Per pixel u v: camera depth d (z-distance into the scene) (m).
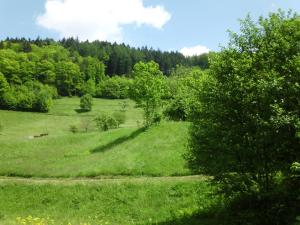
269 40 23.17
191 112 24.95
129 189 36.38
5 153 55.19
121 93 190.25
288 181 22.84
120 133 55.94
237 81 22.53
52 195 37.78
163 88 56.56
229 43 23.88
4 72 175.62
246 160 22.75
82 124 132.25
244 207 24.52
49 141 59.31
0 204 37.22
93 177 41.78
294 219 21.39
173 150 44.47
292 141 21.80
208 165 23.84
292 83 21.64
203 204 30.77
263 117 21.84
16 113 142.12
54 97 178.38
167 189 34.94
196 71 61.03
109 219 32.47
